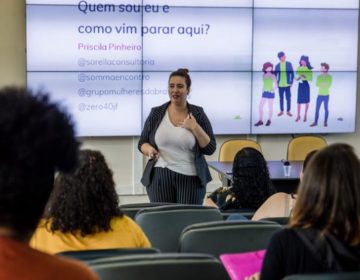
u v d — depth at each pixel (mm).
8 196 797
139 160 6453
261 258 1924
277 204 2893
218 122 6434
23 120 803
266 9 6402
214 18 6328
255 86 6457
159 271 1452
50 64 6105
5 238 802
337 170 1450
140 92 6293
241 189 3129
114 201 2008
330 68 6566
